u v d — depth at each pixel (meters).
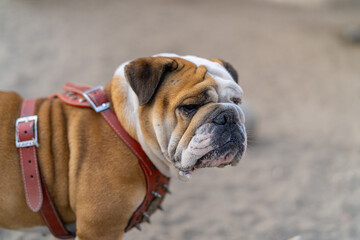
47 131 3.35
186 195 6.91
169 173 3.57
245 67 14.24
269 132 9.84
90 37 14.47
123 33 15.38
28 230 3.58
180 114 3.22
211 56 14.53
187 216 6.26
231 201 6.80
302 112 11.34
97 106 3.42
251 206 6.66
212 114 3.16
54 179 3.30
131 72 3.26
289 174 7.87
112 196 3.21
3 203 3.28
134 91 3.21
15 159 3.27
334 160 8.55
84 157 3.27
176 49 14.58
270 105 11.57
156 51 14.02
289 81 13.64
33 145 3.26
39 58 12.16
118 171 3.25
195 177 7.60
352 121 10.99
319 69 15.20
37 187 3.25
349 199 7.00
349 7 29.12
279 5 26.59
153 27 16.70
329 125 10.59
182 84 3.27
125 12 18.31
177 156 3.24
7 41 13.15
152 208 3.62
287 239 5.81
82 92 3.53
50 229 3.48
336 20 23.70
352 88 13.69
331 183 7.56
